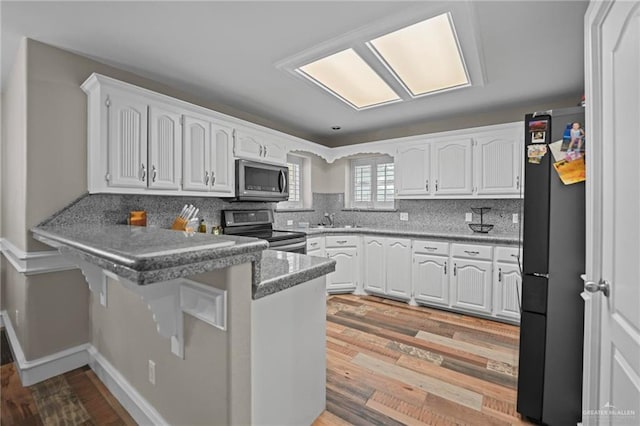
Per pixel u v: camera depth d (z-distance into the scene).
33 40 1.92
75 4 1.60
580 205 1.40
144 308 1.50
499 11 1.65
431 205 3.87
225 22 1.77
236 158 2.99
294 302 1.34
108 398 1.76
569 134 1.40
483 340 2.51
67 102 2.06
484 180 3.22
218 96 2.94
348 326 2.79
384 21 1.75
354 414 1.59
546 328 1.49
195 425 1.19
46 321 1.98
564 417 1.45
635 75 0.87
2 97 2.71
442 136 3.47
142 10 1.65
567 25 1.78
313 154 4.55
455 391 1.80
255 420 1.14
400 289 3.51
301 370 1.41
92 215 2.17
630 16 0.90
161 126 2.35
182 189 2.50
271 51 2.10
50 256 1.96
